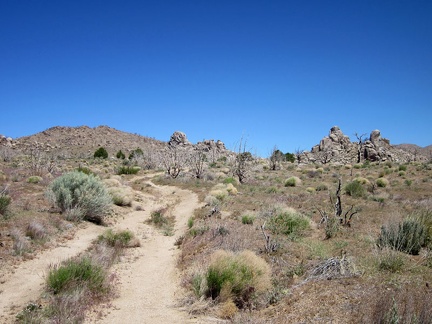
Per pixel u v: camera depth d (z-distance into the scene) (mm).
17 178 28062
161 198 30844
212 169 58000
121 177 43312
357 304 6715
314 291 7852
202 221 18281
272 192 30781
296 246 11898
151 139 149500
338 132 99688
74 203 17625
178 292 9281
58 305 7555
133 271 11281
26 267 10133
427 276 8039
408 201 22344
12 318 7070
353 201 22953
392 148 91250
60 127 140000
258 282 8570
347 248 11109
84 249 12703
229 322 7227
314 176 45844
